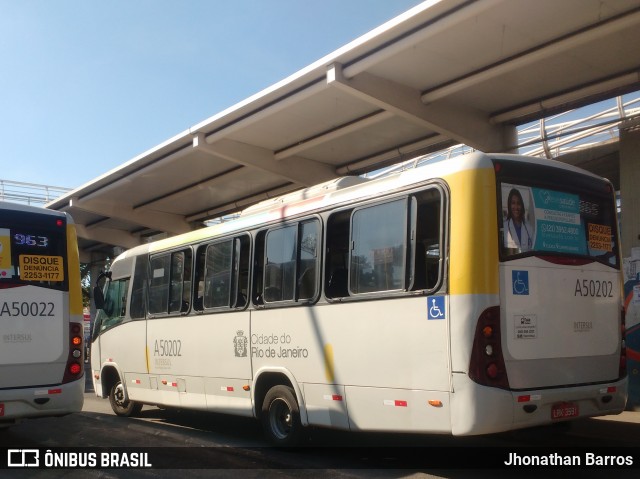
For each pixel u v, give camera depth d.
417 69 11.59
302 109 13.55
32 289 8.05
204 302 9.66
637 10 9.33
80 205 21.92
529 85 12.16
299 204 8.23
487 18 9.72
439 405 6.19
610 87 11.77
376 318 6.91
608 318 7.04
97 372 12.39
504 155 6.50
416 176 6.73
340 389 7.28
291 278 8.15
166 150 16.56
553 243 6.66
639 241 11.23
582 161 13.32
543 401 6.21
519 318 6.22
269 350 8.34
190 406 9.80
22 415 7.78
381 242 7.01
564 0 9.18
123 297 11.74
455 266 6.18
